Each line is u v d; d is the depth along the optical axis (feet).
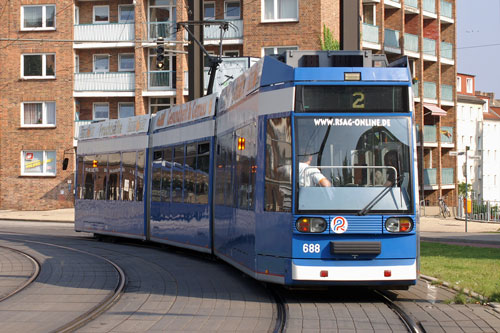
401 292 39.73
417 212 35.58
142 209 68.23
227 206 47.29
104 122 78.89
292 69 36.40
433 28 192.65
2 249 68.33
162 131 65.46
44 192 158.10
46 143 158.10
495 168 299.99
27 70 158.92
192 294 39.88
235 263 44.45
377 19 170.71
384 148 35.58
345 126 35.70
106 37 156.35
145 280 46.06
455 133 201.87
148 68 158.51
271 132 37.65
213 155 53.21
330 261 34.99
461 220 139.85
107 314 33.91
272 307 35.40
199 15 103.60
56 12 157.17
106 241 78.54
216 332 29.40
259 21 146.00
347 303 36.11
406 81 36.04
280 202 36.40
